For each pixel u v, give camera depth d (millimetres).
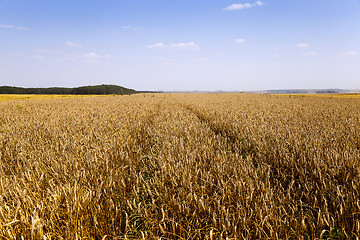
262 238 2090
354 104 21969
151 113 13055
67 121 8602
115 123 8070
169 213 2551
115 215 2434
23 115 11250
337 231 2287
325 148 4309
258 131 6328
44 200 2352
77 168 3432
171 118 9680
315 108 16031
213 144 5250
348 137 5371
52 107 17203
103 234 2264
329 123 8102
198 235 2217
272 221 2273
